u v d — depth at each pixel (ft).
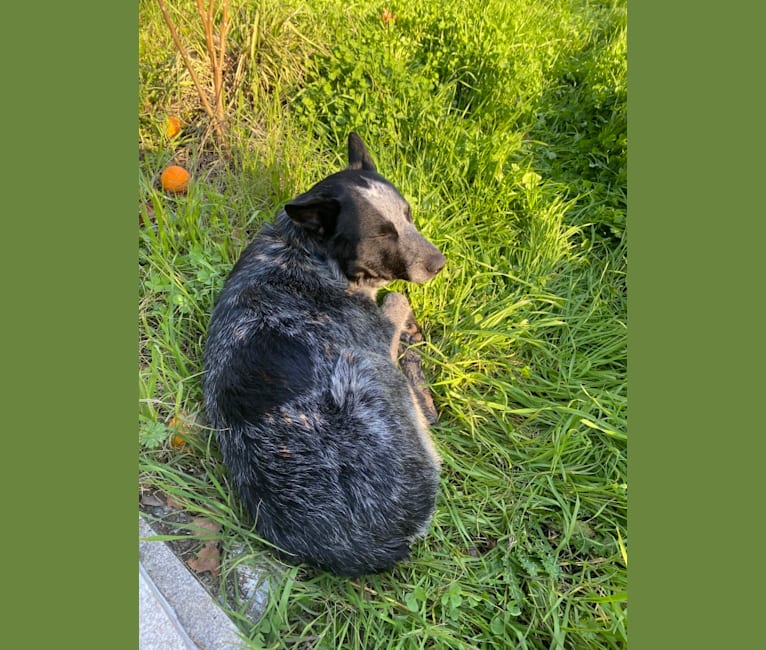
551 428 3.57
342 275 3.35
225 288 3.31
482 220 4.38
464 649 2.66
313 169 4.31
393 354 3.52
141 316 3.43
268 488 2.74
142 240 3.68
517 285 4.15
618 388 3.64
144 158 4.14
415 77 4.83
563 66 5.60
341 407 2.85
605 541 3.10
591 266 4.36
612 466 3.34
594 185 4.73
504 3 5.86
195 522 2.92
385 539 2.75
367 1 5.46
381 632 2.67
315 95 4.67
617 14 6.49
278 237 3.38
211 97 4.56
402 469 2.85
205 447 3.12
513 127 5.03
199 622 2.52
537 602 2.85
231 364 2.97
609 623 2.77
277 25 4.82
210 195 4.04
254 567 2.78
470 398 3.56
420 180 4.28
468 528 3.15
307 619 2.73
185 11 4.68
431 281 3.94
